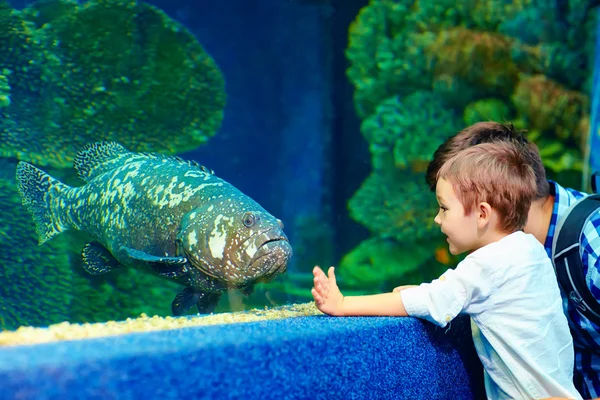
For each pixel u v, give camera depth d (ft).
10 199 7.22
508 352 4.27
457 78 19.61
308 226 26.96
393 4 22.21
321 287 4.08
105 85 9.12
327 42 26.48
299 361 2.78
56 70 8.61
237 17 20.62
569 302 5.10
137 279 7.89
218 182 5.78
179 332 2.66
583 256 4.78
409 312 4.12
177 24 10.14
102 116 9.05
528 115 18.67
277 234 5.37
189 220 5.44
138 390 2.03
